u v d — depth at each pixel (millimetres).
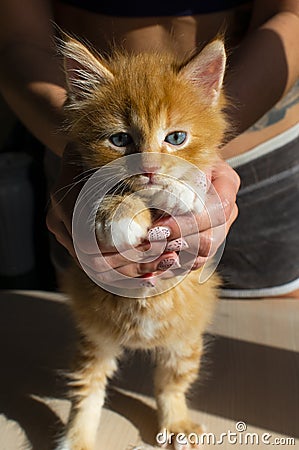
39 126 481
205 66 403
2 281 887
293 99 590
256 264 626
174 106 385
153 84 390
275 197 611
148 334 431
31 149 913
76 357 459
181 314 427
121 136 386
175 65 410
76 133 405
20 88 491
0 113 1004
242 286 632
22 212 859
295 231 624
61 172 411
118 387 490
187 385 459
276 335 539
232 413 455
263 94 477
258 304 588
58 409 468
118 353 458
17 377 499
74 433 436
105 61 424
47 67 501
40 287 887
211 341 529
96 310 428
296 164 615
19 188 848
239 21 570
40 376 500
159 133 384
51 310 582
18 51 514
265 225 617
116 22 553
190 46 556
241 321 558
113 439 440
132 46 557
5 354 524
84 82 404
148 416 460
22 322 565
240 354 515
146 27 551
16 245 873
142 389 488
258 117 483
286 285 633
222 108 429
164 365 456
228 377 490
